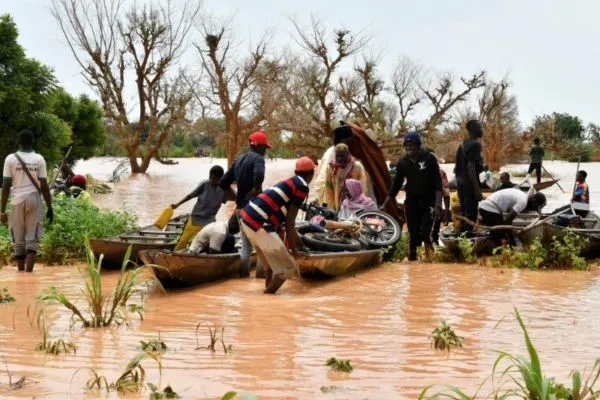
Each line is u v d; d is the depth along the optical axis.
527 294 11.07
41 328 8.48
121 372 6.70
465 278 12.59
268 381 6.51
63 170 22.20
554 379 6.50
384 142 52.22
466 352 7.64
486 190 24.72
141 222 21.67
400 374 6.81
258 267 12.45
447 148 59.72
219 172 13.58
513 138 66.75
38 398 5.91
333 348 7.75
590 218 18.19
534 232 14.61
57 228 14.50
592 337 8.37
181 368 6.88
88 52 53.25
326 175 15.91
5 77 28.34
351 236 13.95
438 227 15.42
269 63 53.03
